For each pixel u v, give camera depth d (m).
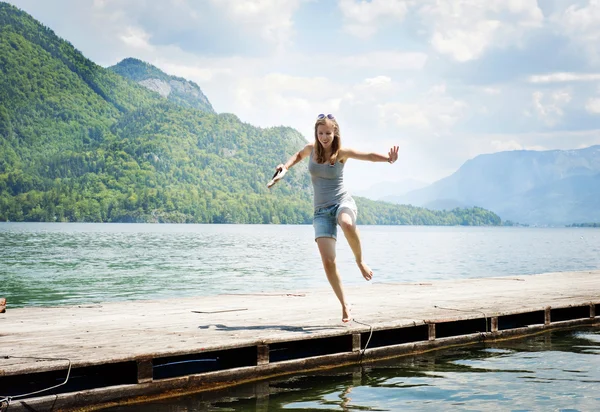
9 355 5.17
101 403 5.02
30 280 20.39
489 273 24.80
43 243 53.94
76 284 19.08
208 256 36.06
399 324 7.08
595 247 58.78
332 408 5.14
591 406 5.20
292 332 6.41
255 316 7.58
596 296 10.00
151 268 26.06
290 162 6.39
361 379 6.09
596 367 6.66
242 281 20.16
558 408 5.14
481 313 8.01
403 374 6.30
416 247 53.56
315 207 6.62
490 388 5.79
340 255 37.56
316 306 8.57
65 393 4.88
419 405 5.23
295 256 36.38
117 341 5.84
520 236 118.88
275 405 5.21
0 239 62.47
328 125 6.21
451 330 8.49
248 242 61.78
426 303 8.95
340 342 6.80
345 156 6.30
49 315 7.71
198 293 16.56
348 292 10.54
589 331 8.88
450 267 28.33
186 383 5.51
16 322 7.10
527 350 7.55
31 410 4.68
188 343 5.74
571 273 14.79
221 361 6.42
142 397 5.25
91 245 50.75
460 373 6.36
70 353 5.27
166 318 7.42
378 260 33.22
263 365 6.03
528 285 11.81
